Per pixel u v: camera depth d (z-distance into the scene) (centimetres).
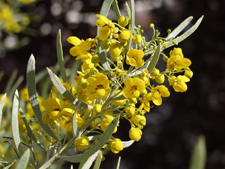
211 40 119
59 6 160
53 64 150
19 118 33
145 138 116
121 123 118
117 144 28
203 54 118
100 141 26
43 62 150
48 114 28
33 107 28
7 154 40
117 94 28
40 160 43
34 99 28
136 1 146
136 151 115
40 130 32
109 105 30
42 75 45
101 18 27
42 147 30
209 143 108
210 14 121
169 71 28
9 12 91
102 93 27
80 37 155
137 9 148
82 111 29
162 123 117
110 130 25
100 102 29
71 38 29
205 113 113
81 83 28
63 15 158
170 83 29
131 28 28
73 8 158
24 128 31
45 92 43
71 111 28
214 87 114
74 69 38
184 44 120
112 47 27
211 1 122
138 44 28
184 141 111
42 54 157
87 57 29
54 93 46
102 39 28
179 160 110
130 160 114
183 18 126
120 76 29
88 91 27
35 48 157
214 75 115
